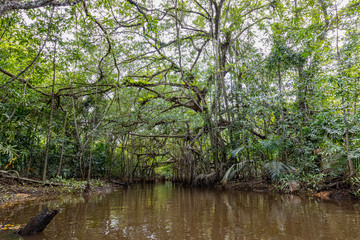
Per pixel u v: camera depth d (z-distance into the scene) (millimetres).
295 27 6777
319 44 6410
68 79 9406
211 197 6098
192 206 4547
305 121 6871
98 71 9070
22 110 7211
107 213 3822
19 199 5508
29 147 8367
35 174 9195
